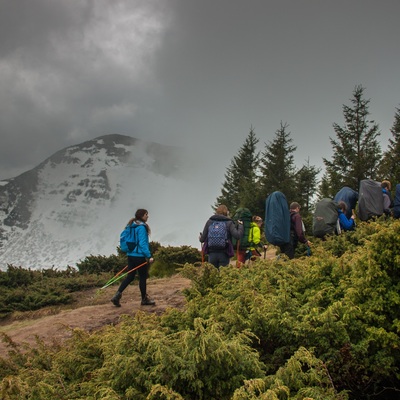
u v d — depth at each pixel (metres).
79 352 3.78
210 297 4.52
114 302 8.14
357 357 3.25
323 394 2.71
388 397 3.35
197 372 2.75
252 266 5.54
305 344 3.36
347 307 3.46
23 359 4.32
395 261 3.51
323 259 4.50
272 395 2.41
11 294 11.09
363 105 35.28
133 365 2.85
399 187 9.24
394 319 3.45
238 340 3.02
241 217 8.50
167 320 4.18
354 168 31.81
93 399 2.84
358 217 9.83
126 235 8.11
